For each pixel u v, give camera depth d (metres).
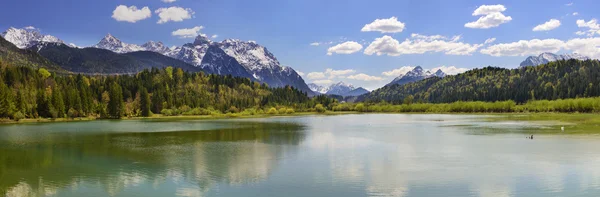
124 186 48.56
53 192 46.56
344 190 45.56
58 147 84.69
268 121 193.12
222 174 54.25
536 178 50.38
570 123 143.12
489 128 127.31
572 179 49.69
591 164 58.69
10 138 104.94
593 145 78.81
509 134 104.81
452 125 146.50
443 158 65.56
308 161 63.62
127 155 72.19
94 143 92.00
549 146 78.31
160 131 127.62
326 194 43.91
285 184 48.31
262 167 58.97
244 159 66.38
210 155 71.25
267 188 46.59
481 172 53.97
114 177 53.41
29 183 50.75
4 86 189.62
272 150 77.25
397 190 45.38
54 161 66.38
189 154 72.75
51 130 133.50
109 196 44.41
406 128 134.62
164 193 45.12
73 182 50.97
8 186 49.34
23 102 197.50
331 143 88.38
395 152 73.00
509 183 48.09
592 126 126.19
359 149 77.56
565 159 63.09
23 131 129.00
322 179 50.66
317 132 119.75
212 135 111.56
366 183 48.50
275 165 60.50
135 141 96.12
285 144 87.25
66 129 138.12
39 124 169.88
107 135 113.38
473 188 45.97
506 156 66.75
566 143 82.56
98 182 50.78
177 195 44.25
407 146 81.69
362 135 107.81
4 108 185.12
